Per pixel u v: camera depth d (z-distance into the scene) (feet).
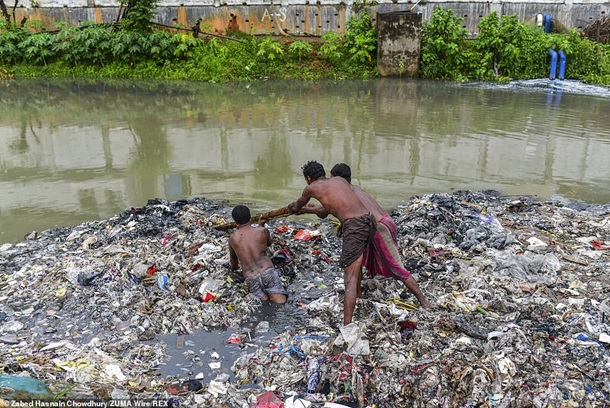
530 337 13.23
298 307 15.66
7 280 16.84
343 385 12.12
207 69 54.29
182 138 33.76
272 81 53.26
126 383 12.21
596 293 15.35
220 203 23.76
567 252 18.21
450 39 53.98
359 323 13.73
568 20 56.95
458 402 11.38
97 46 56.03
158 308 15.37
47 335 14.19
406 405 11.57
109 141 33.30
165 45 55.26
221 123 37.17
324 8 57.52
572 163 28.68
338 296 15.79
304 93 47.26
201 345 14.01
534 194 24.66
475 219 20.79
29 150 31.71
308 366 12.62
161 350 13.67
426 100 43.93
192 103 43.55
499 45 53.06
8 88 50.21
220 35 58.29
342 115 38.99
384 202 23.75
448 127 35.58
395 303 15.19
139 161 29.58
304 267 17.78
